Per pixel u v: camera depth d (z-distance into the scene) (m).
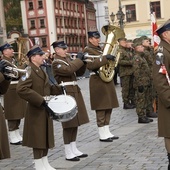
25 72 6.10
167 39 5.39
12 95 9.03
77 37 75.94
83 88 21.30
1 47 8.84
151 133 8.94
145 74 10.22
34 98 6.26
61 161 7.20
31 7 68.75
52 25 67.69
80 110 7.44
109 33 8.73
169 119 5.36
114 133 9.20
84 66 7.56
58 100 6.50
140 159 6.89
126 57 12.52
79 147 8.09
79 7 77.50
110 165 6.67
